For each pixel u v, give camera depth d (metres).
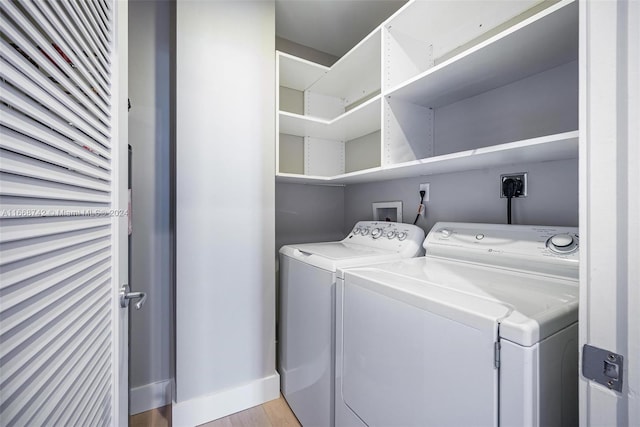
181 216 1.43
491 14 1.31
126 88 0.81
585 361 0.47
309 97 2.20
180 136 1.42
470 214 1.45
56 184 0.46
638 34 0.41
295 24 1.95
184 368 1.44
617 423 0.43
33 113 0.40
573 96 1.07
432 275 1.02
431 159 1.22
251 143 1.60
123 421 0.80
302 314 1.43
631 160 0.42
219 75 1.51
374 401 0.94
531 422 0.57
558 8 0.76
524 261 1.02
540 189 1.18
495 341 0.62
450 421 0.70
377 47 1.60
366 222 1.85
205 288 1.48
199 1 1.47
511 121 1.26
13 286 0.36
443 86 1.30
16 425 0.36
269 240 1.65
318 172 2.28
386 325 0.90
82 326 0.55
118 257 0.74
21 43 0.37
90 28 0.58
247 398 1.58
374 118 1.78
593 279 0.46
